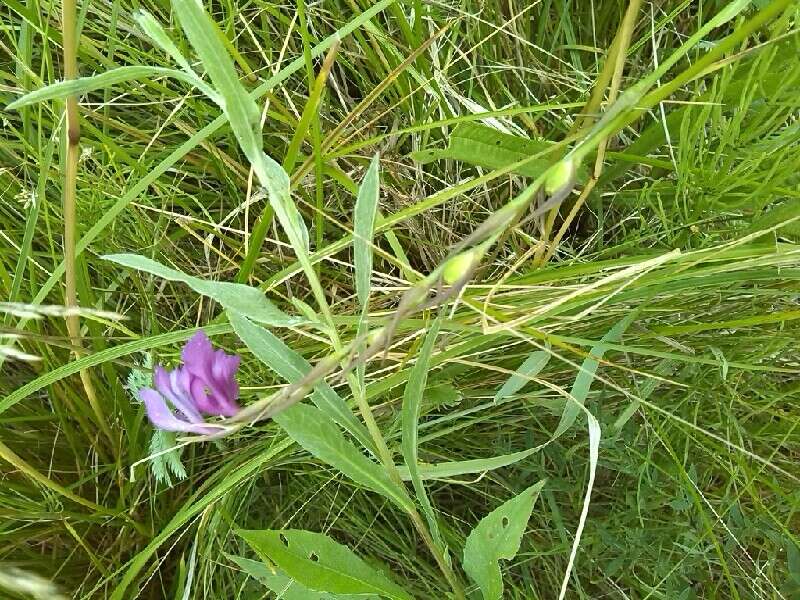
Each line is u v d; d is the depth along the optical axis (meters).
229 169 0.58
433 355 0.45
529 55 0.61
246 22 0.54
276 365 0.31
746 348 0.52
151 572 0.51
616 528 0.54
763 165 0.49
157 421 0.26
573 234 0.61
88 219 0.52
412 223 0.58
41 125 0.51
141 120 0.59
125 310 0.56
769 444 0.55
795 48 0.45
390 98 0.58
